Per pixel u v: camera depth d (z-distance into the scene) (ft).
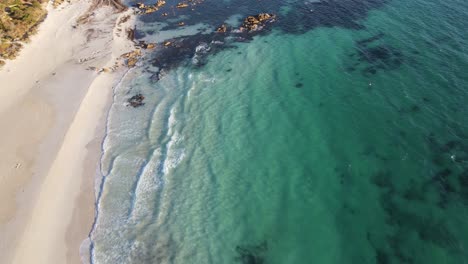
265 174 108.17
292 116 125.90
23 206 100.32
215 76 147.95
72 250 90.89
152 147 119.55
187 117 130.00
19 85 145.28
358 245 88.07
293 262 86.63
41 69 154.10
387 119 119.03
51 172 109.91
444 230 87.97
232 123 126.00
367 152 109.70
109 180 108.47
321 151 112.47
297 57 153.58
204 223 96.99
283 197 101.35
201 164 112.88
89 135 124.26
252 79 144.36
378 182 101.19
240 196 102.94
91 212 100.01
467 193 95.09
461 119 114.62
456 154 104.73
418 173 101.55
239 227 95.50
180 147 118.83
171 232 95.20
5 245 91.25
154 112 133.08
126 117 131.44
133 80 149.07
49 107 134.72
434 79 130.52
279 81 142.00
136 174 110.52
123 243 92.79
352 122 120.26
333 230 92.02
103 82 147.95
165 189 105.91
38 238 92.89
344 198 98.84
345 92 132.46
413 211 92.99
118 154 117.19
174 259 89.51
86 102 137.08
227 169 110.73
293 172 107.55
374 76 137.28
